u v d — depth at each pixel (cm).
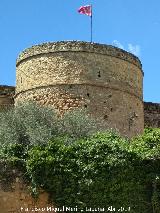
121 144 2339
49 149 2262
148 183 2312
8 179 2225
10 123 2712
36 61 3450
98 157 2269
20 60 3553
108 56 3438
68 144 2394
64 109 3325
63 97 3341
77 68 3366
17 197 2214
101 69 3400
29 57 3484
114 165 2267
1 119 2755
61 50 3397
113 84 3416
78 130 2792
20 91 3516
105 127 3198
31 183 2225
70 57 3381
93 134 2616
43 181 2223
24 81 3494
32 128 2688
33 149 2267
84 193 2233
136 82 3588
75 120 2831
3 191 2211
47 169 2228
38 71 3431
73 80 3350
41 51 3441
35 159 2231
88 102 3328
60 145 2280
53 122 2803
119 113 3412
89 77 3362
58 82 3366
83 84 3344
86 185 2231
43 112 2828
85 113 3127
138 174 2305
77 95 3331
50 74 3394
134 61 3578
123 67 3494
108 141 2316
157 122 4378
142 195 2295
